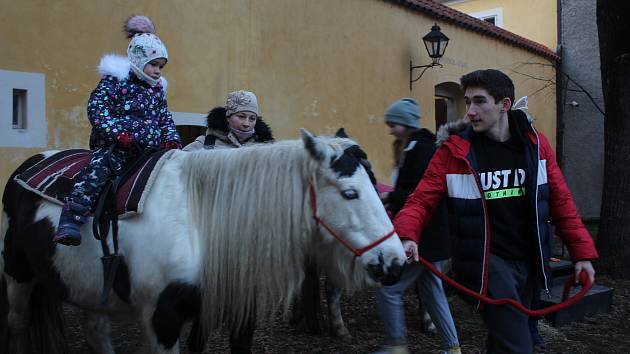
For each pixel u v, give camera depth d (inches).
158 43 120.6
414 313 211.0
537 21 596.7
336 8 344.5
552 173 104.1
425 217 108.3
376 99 375.2
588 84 564.7
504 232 102.5
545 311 98.7
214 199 108.2
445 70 439.5
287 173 106.0
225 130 153.7
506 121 104.5
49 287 123.7
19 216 128.2
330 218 102.5
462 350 172.1
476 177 101.8
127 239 105.4
